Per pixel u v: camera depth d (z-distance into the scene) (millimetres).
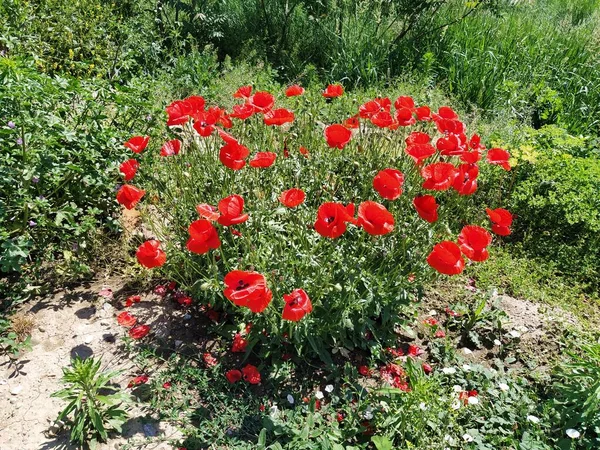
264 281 857
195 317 1216
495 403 1097
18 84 1189
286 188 1292
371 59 2566
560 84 2451
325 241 1155
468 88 2445
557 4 3568
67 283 1274
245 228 1151
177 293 1266
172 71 2291
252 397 1048
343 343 1141
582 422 1034
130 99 1407
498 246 1623
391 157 1354
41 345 1125
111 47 2207
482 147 1270
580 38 2730
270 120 1123
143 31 2346
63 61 2018
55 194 1362
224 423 1000
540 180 1741
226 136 1019
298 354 1062
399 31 2811
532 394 1123
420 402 987
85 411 944
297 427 996
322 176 1303
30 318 1176
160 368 1101
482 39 2600
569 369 1170
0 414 987
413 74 2545
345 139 1104
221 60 2732
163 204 1349
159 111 1454
